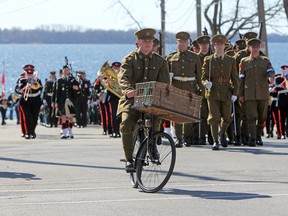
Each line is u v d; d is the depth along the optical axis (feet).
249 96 106.63
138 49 70.28
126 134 68.69
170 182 73.05
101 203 60.95
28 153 98.27
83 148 104.78
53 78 186.60
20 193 66.18
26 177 76.13
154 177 67.15
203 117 109.29
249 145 107.86
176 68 102.27
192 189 68.49
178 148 104.01
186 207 59.31
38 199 62.95
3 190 67.87
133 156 69.41
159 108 63.87
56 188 69.10
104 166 84.69
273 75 106.01
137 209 58.54
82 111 185.16
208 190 67.87
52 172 79.82
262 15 175.32
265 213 57.00
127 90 67.62
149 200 62.44
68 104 133.90
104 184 71.56
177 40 102.78
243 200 62.34
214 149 101.14
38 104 134.51
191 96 65.21
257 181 73.87
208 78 102.47
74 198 63.41
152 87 63.98
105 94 136.87
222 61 102.06
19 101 135.23
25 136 134.72
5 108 217.97
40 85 135.44
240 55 112.06
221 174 78.59
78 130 168.96
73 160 90.33
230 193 66.08
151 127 67.00
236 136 110.22
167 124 111.24
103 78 129.59
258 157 92.99
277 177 76.64
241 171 80.79
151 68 69.72
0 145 111.86
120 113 69.41
